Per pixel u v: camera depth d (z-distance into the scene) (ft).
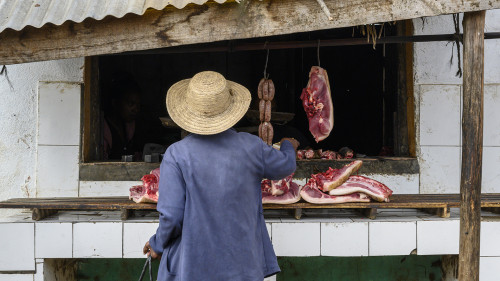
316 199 12.60
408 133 16.28
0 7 10.94
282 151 10.46
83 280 14.84
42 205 12.60
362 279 14.88
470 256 10.84
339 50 25.44
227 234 9.04
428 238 12.84
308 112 14.29
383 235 12.78
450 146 15.96
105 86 19.89
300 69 26.03
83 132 15.76
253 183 9.57
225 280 8.91
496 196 14.12
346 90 25.58
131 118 19.84
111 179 15.55
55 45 10.75
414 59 15.88
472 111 10.59
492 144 16.07
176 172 9.29
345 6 10.21
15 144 15.53
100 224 12.71
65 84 15.52
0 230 12.62
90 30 10.64
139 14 10.07
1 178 15.55
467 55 10.53
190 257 8.91
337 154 16.35
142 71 27.14
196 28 10.45
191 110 9.57
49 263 13.14
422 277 14.92
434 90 15.90
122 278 14.82
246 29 10.37
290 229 12.71
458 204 12.84
